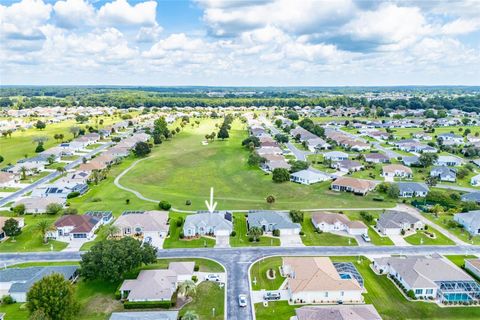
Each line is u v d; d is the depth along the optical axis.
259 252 97.06
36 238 104.94
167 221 115.00
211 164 196.38
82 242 102.81
